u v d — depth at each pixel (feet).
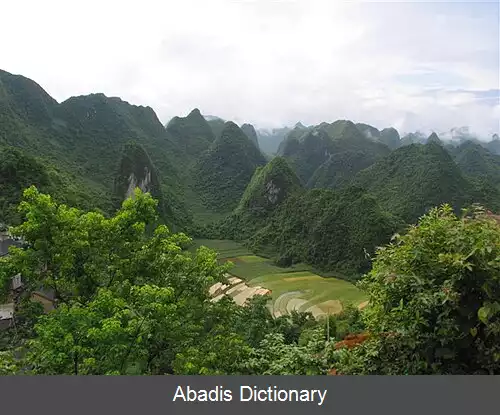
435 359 11.44
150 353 20.99
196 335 22.25
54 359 16.74
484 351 10.78
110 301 18.98
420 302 10.91
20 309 26.48
